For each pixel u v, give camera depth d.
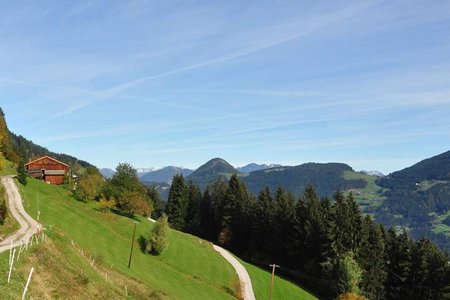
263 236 132.25
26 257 43.09
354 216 112.62
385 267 109.88
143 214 119.88
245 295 90.19
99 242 82.81
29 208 84.75
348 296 91.31
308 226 118.38
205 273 95.12
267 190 140.88
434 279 100.62
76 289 42.75
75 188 122.69
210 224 160.38
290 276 118.81
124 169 124.25
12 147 195.88
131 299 53.06
